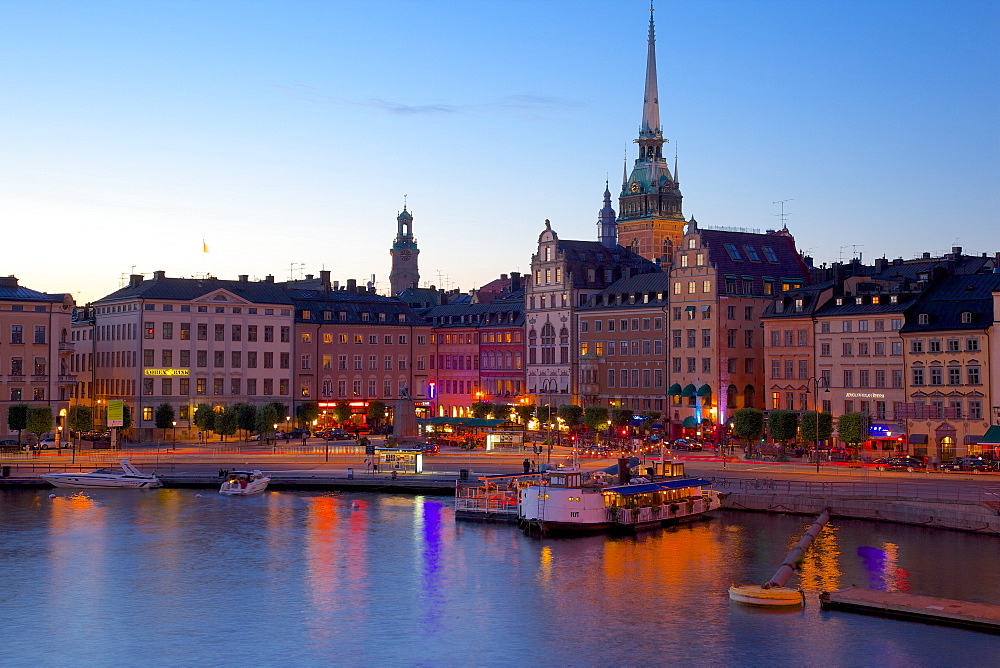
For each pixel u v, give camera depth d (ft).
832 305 563.07
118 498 440.86
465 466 515.09
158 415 644.69
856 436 513.86
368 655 250.16
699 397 608.60
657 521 381.19
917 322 520.83
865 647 251.60
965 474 446.60
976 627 261.24
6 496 444.14
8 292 611.47
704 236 624.18
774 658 245.86
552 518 367.86
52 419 572.92
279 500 437.58
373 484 462.19
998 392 489.26
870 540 351.25
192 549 346.33
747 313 620.08
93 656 249.96
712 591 296.10
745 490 412.98
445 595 295.28
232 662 246.27
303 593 297.53
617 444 573.33
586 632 264.11
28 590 299.99
